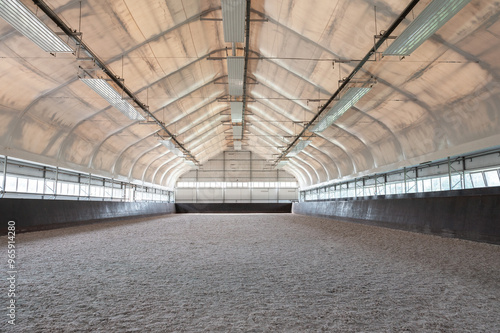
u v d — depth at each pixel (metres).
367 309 2.97
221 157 44.41
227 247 7.17
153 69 14.38
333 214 20.39
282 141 30.78
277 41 13.44
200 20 12.88
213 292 3.52
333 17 10.36
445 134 13.82
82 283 3.90
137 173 29.61
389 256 5.90
